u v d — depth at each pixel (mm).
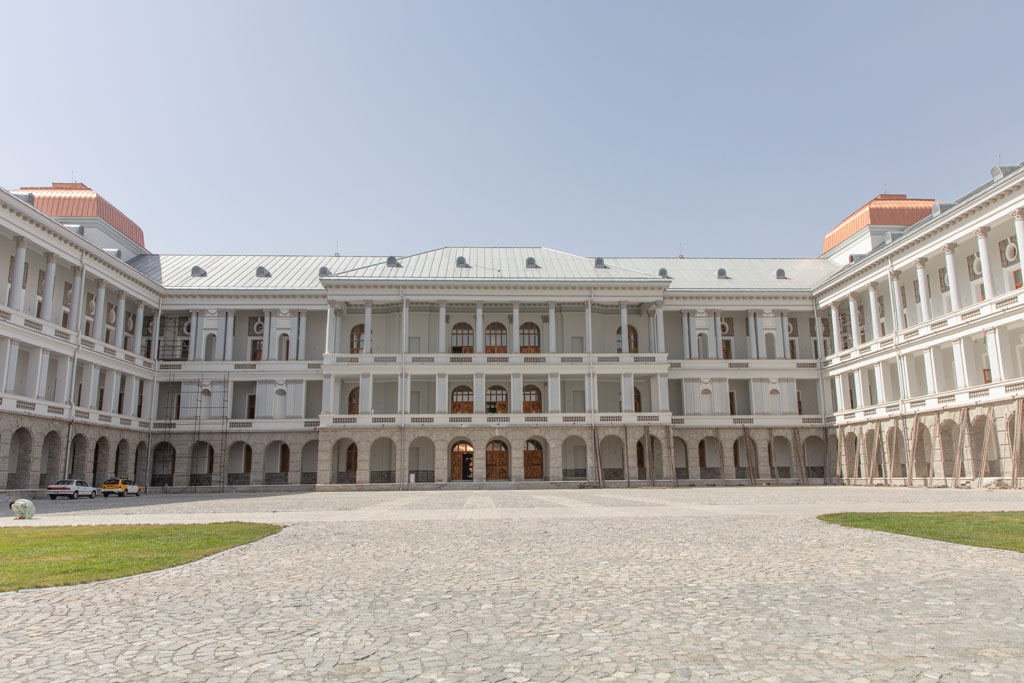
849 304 76312
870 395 73312
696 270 85938
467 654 9414
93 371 62719
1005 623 10664
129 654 9500
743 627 10664
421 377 72812
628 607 12188
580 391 76312
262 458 73062
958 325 55531
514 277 74750
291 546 20922
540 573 15797
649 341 78438
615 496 49062
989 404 51500
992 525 22562
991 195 50844
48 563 17000
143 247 86625
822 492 52219
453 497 50406
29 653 9578
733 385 81000
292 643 10023
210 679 8445
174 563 17141
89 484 57812
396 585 14469
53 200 75875
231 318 75500
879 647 9453
